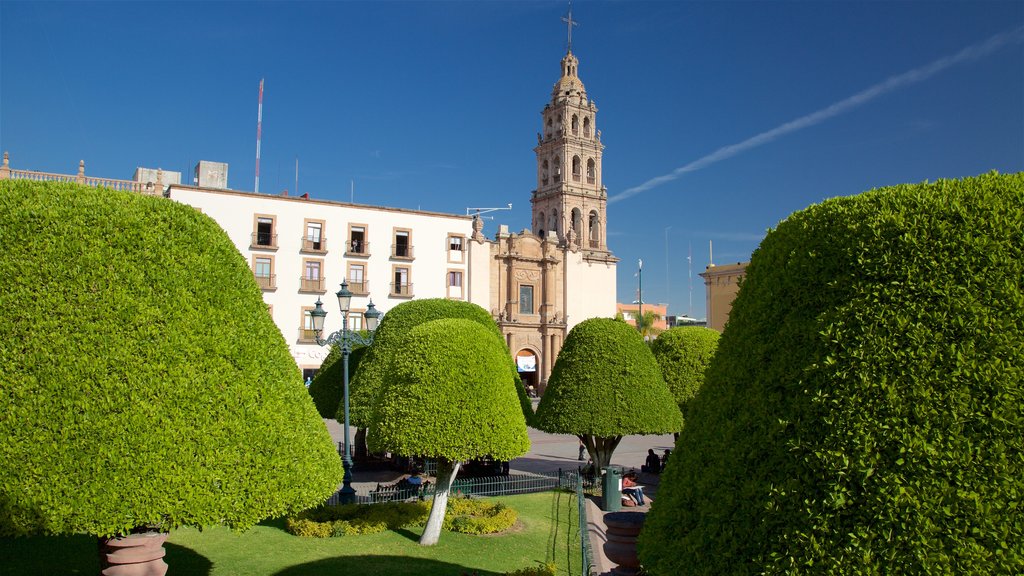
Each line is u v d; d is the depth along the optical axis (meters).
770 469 6.07
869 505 5.45
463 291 54.91
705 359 24.80
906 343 5.72
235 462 8.29
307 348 48.09
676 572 6.50
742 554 6.00
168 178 48.44
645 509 19.42
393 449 14.12
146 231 8.75
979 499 5.16
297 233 48.72
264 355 9.20
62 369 7.75
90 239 8.39
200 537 15.13
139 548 8.20
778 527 5.84
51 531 7.40
